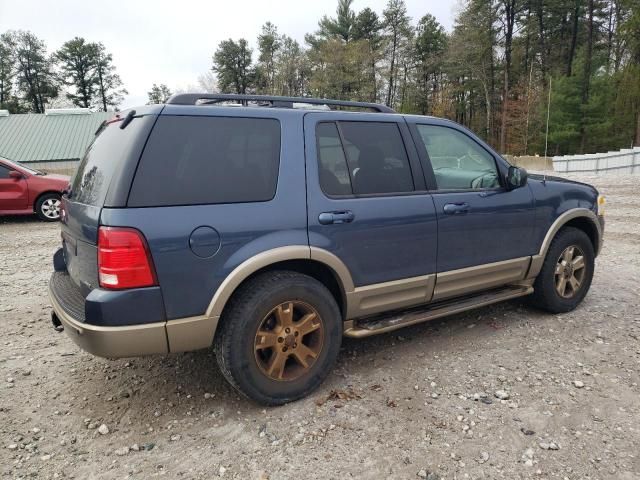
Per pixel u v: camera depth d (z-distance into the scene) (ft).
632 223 30.50
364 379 11.34
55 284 11.43
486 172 13.48
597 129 140.56
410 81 202.08
